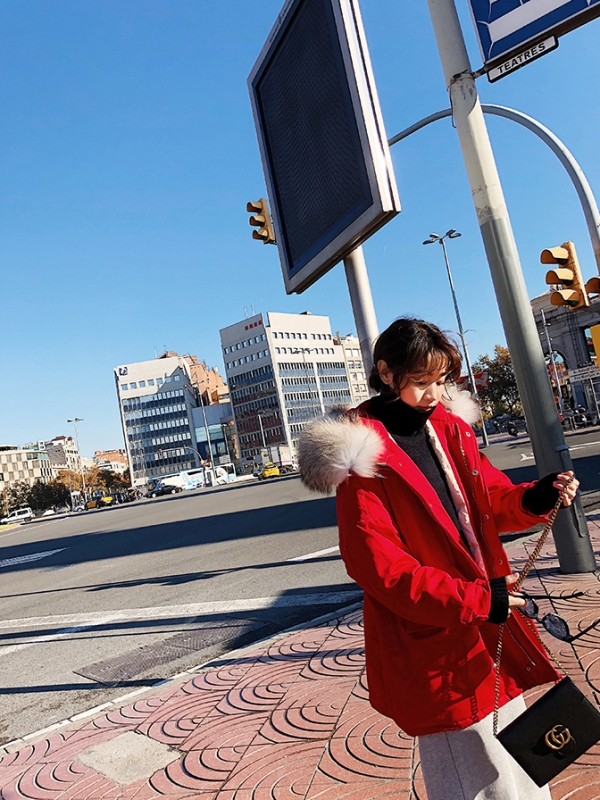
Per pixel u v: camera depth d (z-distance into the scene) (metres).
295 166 5.15
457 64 5.67
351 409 1.79
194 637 6.07
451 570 1.58
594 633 3.83
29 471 180.62
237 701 4.04
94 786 3.24
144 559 12.26
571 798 2.31
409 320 1.67
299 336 127.94
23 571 14.41
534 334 5.62
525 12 5.10
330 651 4.67
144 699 4.52
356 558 1.51
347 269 4.78
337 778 2.78
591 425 34.28
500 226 5.65
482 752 1.52
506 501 1.74
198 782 3.04
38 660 6.26
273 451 72.69
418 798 2.49
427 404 1.70
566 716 1.48
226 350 130.38
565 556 5.48
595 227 6.85
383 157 4.13
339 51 4.26
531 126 6.91
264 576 8.34
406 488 1.61
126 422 139.38
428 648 1.52
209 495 37.97
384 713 1.60
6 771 3.68
